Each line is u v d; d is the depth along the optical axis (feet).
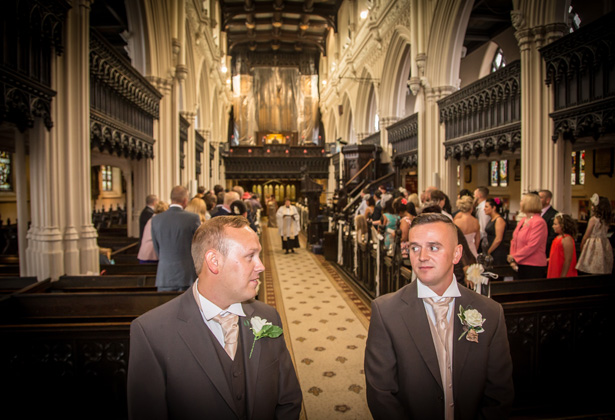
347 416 10.76
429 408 5.45
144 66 32.60
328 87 93.25
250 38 94.02
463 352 5.52
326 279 27.32
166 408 4.63
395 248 16.78
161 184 33.68
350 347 15.31
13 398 9.33
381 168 56.95
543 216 18.71
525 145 24.25
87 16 18.13
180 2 36.19
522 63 24.21
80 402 9.50
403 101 54.70
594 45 19.70
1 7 13.17
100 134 21.04
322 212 53.11
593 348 11.02
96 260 18.33
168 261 12.82
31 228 16.52
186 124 46.06
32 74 14.90
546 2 22.89
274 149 95.40
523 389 10.65
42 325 9.31
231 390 4.74
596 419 10.27
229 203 19.62
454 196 37.47
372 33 56.95
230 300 4.88
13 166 47.24
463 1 34.91
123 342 9.45
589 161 41.01
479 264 8.91
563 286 12.85
